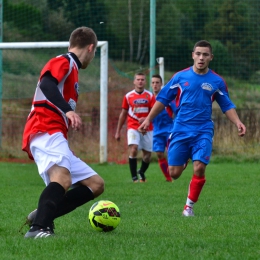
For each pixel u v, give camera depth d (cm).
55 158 1311
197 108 1908
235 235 1409
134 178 3098
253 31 4934
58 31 5719
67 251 1179
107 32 6009
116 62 8200
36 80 5650
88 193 1419
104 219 1452
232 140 4300
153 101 3172
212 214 1877
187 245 1248
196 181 1867
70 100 1368
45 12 5778
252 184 2875
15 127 4678
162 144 3075
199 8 5353
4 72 5700
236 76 5066
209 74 1927
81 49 1403
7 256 1152
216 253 1161
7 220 1764
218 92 1922
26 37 5900
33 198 2389
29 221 1442
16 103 5566
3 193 2569
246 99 5050
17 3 5912
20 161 4497
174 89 1942
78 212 1948
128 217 1808
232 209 1998
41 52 5891
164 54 5900
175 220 1702
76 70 1374
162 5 5941
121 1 6875
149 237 1366
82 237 1341
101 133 4066
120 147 4469
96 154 4472
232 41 5012
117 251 1174
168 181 3098
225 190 2617
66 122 1370
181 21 5806
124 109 3186
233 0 4938
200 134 1897
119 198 2355
